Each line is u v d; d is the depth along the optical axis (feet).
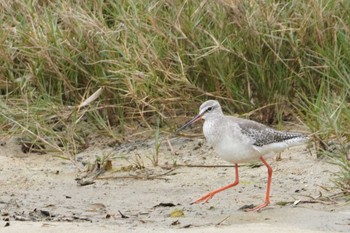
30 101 47.39
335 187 37.86
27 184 41.16
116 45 46.14
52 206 37.60
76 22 47.26
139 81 45.06
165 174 41.91
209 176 41.39
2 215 35.99
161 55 45.98
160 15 47.03
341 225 33.32
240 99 45.78
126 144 45.88
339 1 45.55
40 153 45.73
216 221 34.58
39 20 47.96
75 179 41.86
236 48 45.39
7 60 47.60
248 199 37.83
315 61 45.55
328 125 41.42
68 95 47.93
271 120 45.96
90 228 33.17
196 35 45.98
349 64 44.83
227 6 45.24
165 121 46.52
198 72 45.91
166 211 36.52
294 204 36.65
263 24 45.32
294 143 37.19
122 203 38.01
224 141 36.58
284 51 45.78
